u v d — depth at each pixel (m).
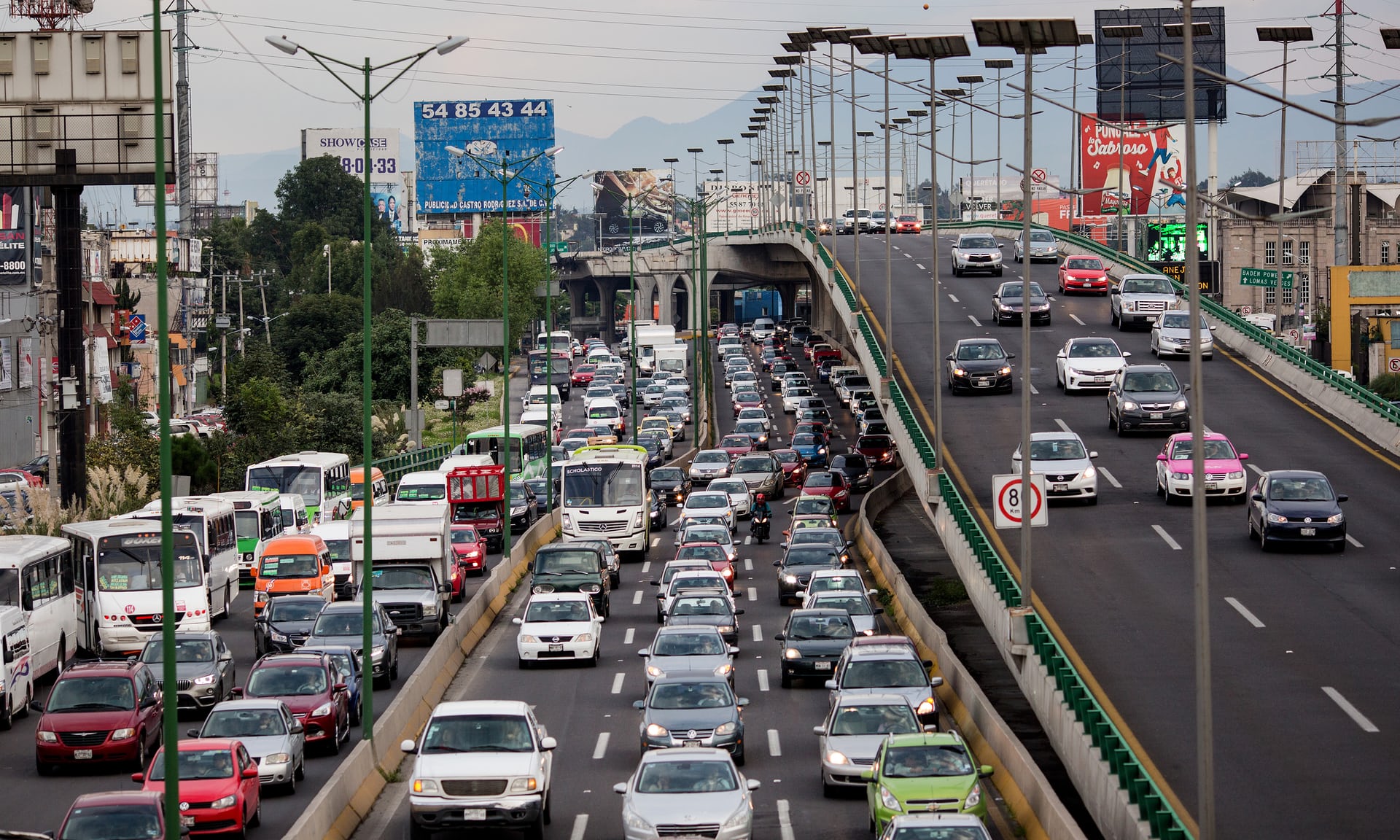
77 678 67.81
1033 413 134.25
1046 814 50.44
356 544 98.81
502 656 91.38
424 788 53.19
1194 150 52.09
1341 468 111.06
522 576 120.25
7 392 186.75
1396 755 55.81
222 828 52.59
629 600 109.69
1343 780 53.16
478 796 53.03
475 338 174.88
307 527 138.00
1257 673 67.31
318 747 68.19
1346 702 62.66
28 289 192.50
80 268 124.12
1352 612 76.94
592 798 59.34
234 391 196.50
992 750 61.62
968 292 196.12
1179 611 78.06
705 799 50.56
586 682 82.50
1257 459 114.00
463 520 137.75
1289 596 80.56
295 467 143.62
